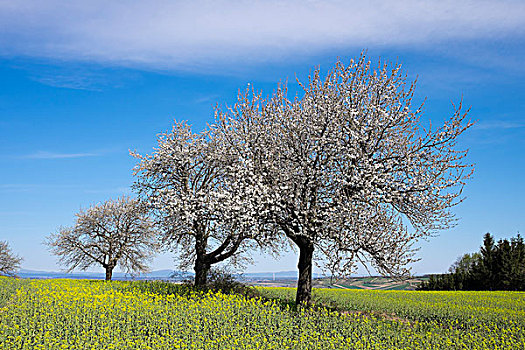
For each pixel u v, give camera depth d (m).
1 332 12.49
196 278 25.11
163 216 23.77
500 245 53.22
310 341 13.56
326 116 18.98
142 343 12.17
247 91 21.25
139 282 26.75
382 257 17.30
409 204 17.80
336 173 18.34
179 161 24.69
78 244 37.22
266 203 18.67
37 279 33.97
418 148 18.16
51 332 12.99
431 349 13.68
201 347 12.32
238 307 17.27
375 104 18.95
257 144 20.28
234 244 24.36
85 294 19.98
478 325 17.73
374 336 14.64
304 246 19.58
